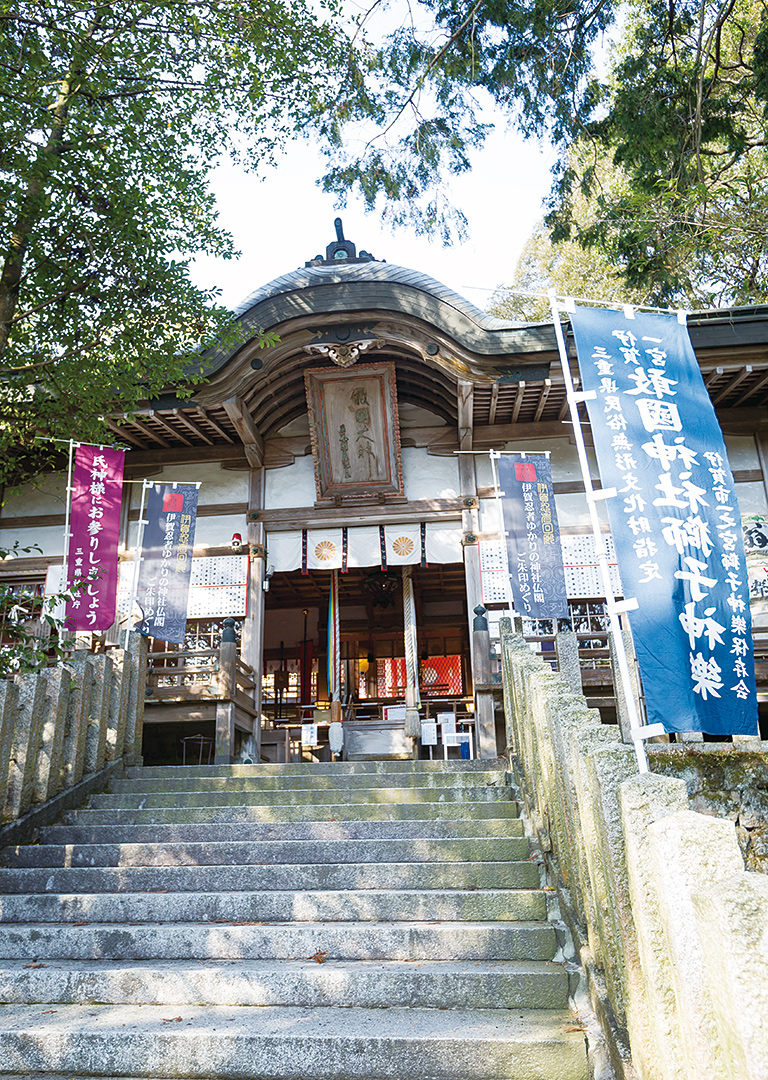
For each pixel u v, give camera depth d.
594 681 9.92
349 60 8.45
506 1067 3.05
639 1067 2.58
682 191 8.40
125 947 4.20
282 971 3.74
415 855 5.17
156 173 8.09
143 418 11.95
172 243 8.27
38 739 6.34
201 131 8.59
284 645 18.92
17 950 4.26
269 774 7.51
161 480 13.23
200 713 10.24
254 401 12.23
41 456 12.54
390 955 4.02
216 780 7.07
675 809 2.57
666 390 4.83
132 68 7.95
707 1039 2.07
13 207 7.38
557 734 4.11
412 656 13.03
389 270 11.32
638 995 2.60
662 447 4.67
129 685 8.12
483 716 10.52
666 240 8.79
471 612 12.09
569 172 9.52
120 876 5.12
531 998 3.56
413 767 7.38
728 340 10.51
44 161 6.97
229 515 12.98
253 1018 3.47
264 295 11.32
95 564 8.73
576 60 8.50
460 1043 3.10
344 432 12.37
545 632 11.84
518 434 12.80
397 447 12.41
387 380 11.99
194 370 11.16
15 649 6.68
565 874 4.12
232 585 12.63
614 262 10.23
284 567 12.78
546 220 10.07
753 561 11.27
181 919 4.61
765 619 11.01
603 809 2.89
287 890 4.92
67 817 6.33
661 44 9.01
